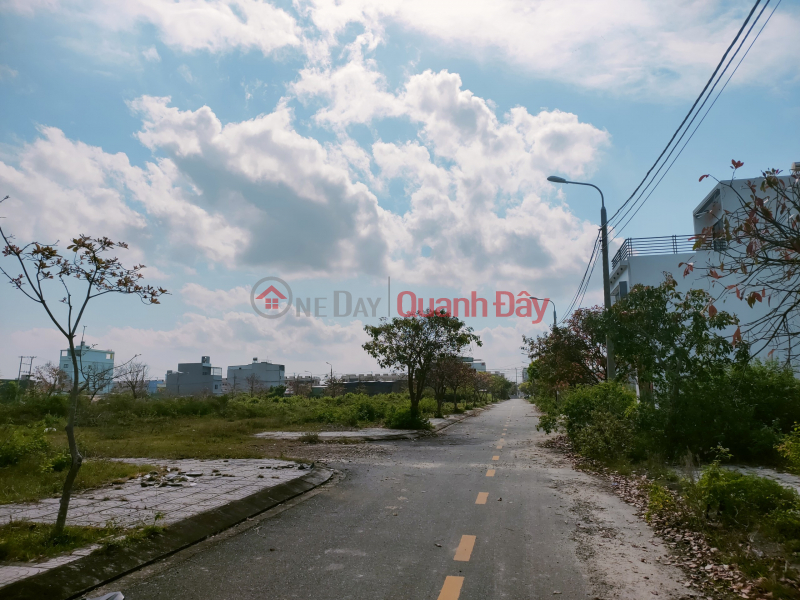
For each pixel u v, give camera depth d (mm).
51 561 4887
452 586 4793
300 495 8930
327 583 4867
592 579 4984
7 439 11227
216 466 11227
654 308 14078
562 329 24000
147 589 4715
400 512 7680
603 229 18578
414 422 23125
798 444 8961
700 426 12266
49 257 5254
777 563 5191
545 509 7867
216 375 75438
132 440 17281
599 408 15086
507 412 44281
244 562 5449
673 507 7363
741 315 22578
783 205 4266
